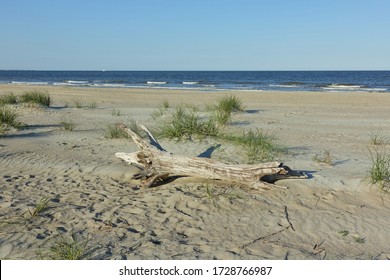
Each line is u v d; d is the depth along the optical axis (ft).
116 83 182.70
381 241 15.17
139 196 19.56
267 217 17.03
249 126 38.78
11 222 16.34
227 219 16.85
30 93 57.77
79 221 16.61
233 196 19.06
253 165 19.95
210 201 18.51
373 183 20.16
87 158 26.55
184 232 15.79
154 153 21.81
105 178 22.50
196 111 45.70
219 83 188.44
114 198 19.29
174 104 63.36
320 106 63.21
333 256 14.08
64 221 16.62
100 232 15.66
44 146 30.07
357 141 32.68
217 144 28.43
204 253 14.14
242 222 16.58
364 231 15.89
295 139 32.89
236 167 20.21
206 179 21.22
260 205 18.17
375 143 31.50
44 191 20.26
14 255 13.75
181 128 30.81
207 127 31.24
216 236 15.42
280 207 18.02
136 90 106.32
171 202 18.57
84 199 19.12
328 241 15.17
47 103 53.26
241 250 14.35
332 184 20.65
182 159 21.09
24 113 46.29
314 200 18.80
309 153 27.48
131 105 62.13
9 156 26.86
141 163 22.25
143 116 45.62
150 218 17.01
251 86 153.48
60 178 22.48
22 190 20.38
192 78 277.23
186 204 18.34
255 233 15.69
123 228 16.01
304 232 15.83
